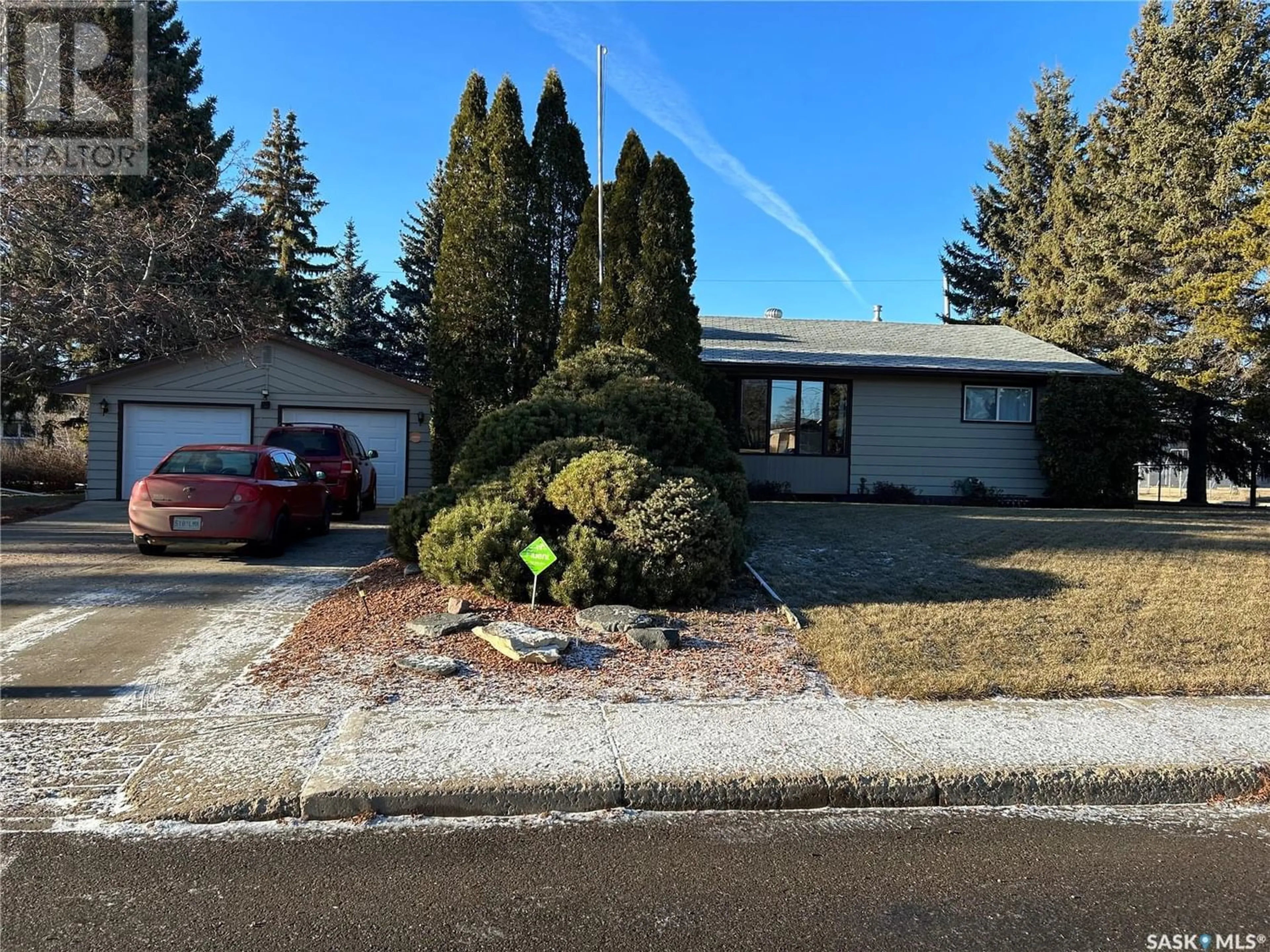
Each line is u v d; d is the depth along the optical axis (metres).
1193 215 23.23
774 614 7.36
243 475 10.24
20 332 14.03
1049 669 6.00
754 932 3.06
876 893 3.35
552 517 8.43
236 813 3.92
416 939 3.00
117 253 14.12
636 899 3.29
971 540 10.98
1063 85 36.09
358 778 4.14
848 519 13.19
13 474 21.17
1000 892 3.37
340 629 6.90
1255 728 4.98
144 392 17.12
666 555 7.41
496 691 5.53
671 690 5.58
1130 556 9.92
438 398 13.70
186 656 6.29
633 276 12.65
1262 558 9.89
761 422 18.30
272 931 3.04
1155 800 4.30
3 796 4.07
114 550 10.81
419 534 8.68
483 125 13.86
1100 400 17.70
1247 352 20.83
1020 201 37.00
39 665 6.05
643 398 9.99
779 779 4.19
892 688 5.56
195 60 25.78
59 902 3.21
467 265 13.53
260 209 33.69
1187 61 25.78
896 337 21.17
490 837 3.80
